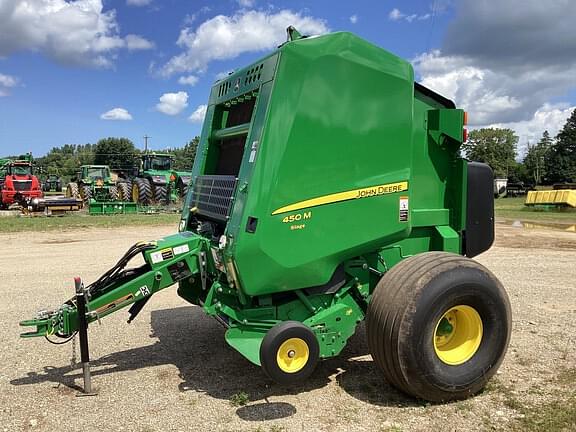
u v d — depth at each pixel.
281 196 4.00
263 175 3.96
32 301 7.35
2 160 33.62
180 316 6.77
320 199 4.14
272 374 3.79
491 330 4.21
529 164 102.12
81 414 3.98
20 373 4.82
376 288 4.13
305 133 4.06
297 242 4.09
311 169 4.10
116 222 19.77
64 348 5.51
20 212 26.77
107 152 101.75
